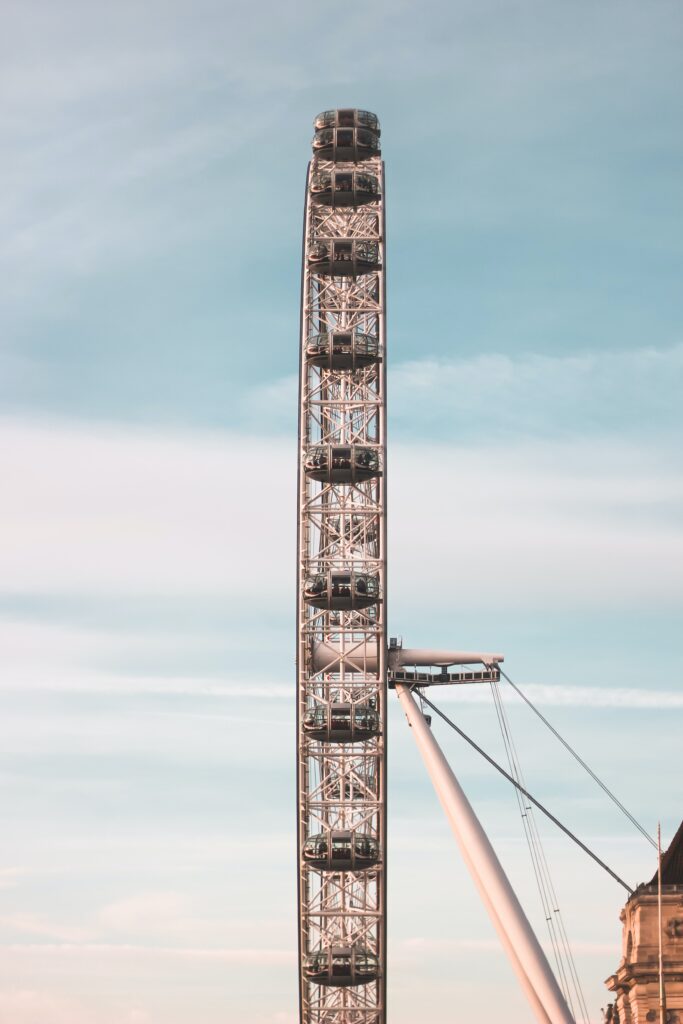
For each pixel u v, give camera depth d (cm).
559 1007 15625
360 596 19375
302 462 19800
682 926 16275
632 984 16412
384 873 19325
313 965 19562
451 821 18138
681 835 17362
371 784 19825
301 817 19550
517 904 16688
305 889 19562
